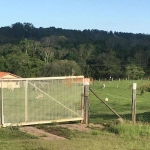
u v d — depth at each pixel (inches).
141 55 3742.6
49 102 434.0
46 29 5954.7
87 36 5861.2
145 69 3545.8
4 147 290.0
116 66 3351.4
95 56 3663.9
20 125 410.3
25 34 5767.7
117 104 1309.1
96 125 437.4
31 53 3422.7
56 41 4483.3
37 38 5265.8
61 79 441.4
